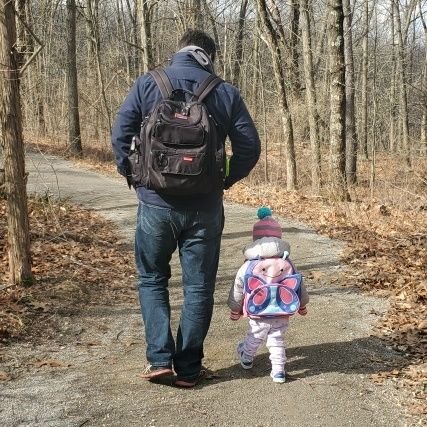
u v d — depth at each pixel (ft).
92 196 42.93
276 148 77.15
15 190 18.58
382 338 16.56
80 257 24.21
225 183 12.74
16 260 18.95
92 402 11.89
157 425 11.13
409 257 26.66
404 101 84.79
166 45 87.30
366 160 82.99
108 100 94.48
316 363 14.52
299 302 13.12
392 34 99.55
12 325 15.72
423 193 45.01
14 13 17.87
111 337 15.90
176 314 18.08
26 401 11.78
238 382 13.19
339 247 28.94
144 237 12.25
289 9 74.54
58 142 85.05
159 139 11.43
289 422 11.50
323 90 69.21
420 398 12.82
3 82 17.90
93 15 84.94
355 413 11.99
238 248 27.86
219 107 12.02
